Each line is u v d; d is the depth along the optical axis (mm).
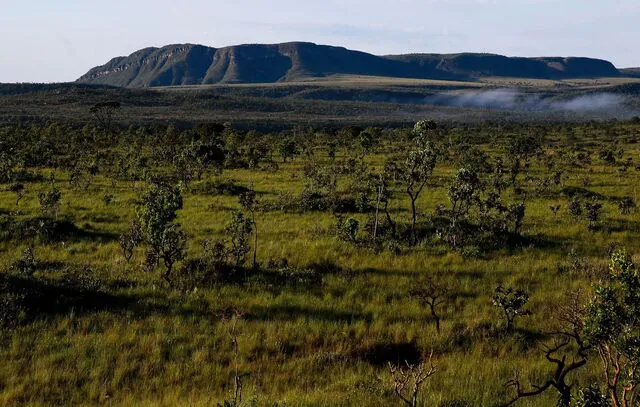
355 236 22734
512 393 10102
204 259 18297
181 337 12836
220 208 30031
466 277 17688
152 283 16297
